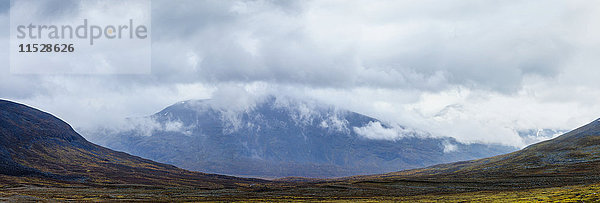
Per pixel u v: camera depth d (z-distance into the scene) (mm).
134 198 190000
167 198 190250
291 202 164125
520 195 156500
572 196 133875
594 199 121562
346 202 158250
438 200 156125
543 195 148125
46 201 164500
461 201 145625
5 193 188875
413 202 150000
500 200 140625
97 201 171750
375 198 178000
